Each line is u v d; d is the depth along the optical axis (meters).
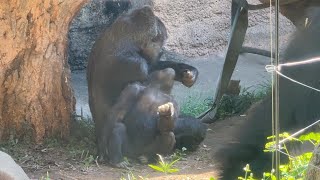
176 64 14.33
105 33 13.70
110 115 13.01
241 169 7.70
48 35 12.38
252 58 22.64
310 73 7.90
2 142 12.73
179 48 23.03
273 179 6.86
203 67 22.08
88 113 16.83
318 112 7.76
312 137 7.11
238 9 15.21
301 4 14.75
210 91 19.31
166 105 12.57
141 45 13.65
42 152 12.60
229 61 15.34
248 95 16.86
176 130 13.59
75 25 21.00
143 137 13.01
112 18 21.36
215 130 15.12
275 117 6.32
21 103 12.73
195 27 23.31
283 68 8.05
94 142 13.59
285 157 7.75
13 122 12.80
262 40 23.92
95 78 13.54
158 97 13.27
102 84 13.42
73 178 11.42
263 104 8.06
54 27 12.45
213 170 12.04
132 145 13.05
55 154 12.62
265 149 7.62
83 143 13.42
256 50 15.80
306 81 7.88
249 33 23.98
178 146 13.70
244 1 15.18
